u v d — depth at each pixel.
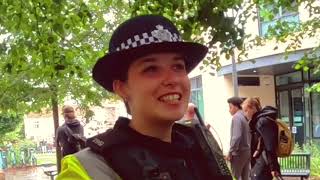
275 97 19.84
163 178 1.44
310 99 17.98
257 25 11.98
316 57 8.33
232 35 4.89
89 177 1.38
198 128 1.72
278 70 18.44
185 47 1.57
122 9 6.86
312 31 8.48
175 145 1.53
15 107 10.17
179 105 1.54
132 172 1.42
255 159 6.40
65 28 5.05
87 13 5.05
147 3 4.80
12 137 26.33
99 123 12.90
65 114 9.38
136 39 1.53
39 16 4.90
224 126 20.03
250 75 19.62
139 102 1.54
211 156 1.67
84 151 1.45
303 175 9.10
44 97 10.23
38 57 5.47
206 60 5.74
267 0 6.15
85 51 5.93
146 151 1.46
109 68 1.59
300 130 18.59
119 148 1.44
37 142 29.08
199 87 21.88
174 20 4.79
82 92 10.55
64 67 5.42
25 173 17.31
